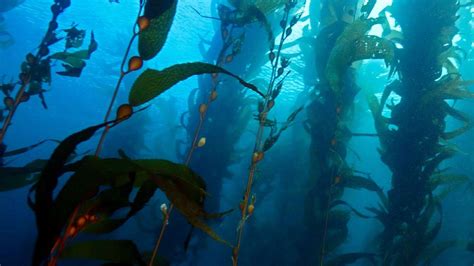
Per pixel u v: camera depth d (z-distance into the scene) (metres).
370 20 3.66
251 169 1.67
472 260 8.98
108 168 0.92
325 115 4.47
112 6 15.05
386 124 4.13
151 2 1.28
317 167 4.33
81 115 34.25
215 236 0.98
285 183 7.38
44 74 2.17
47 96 30.73
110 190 1.03
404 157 3.80
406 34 4.19
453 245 3.84
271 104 1.95
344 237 4.38
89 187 0.88
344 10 4.81
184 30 14.85
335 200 4.19
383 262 3.64
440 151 3.77
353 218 20.52
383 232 3.78
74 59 2.32
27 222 12.98
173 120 11.77
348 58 3.71
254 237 7.83
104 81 22.86
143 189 1.10
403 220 3.64
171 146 11.98
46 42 2.28
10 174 1.64
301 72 6.44
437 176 3.93
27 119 39.06
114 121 0.96
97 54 19.55
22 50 24.50
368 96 4.44
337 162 3.95
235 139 6.52
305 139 7.27
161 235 1.35
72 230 0.91
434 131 3.78
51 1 16.16
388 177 17.41
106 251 1.16
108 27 17.00
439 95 3.78
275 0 3.38
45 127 41.09
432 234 3.68
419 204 3.65
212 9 7.34
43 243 0.79
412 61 4.04
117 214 6.66
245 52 6.35
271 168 7.84
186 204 0.95
